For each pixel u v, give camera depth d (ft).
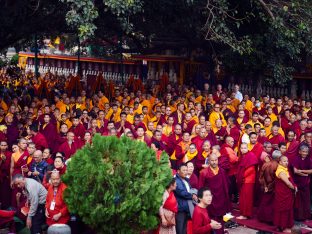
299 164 46.26
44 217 36.50
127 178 28.96
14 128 58.85
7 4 70.95
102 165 28.86
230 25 83.87
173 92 87.20
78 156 29.60
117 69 142.20
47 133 57.57
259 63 83.82
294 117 65.62
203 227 33.40
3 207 46.24
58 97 76.13
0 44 83.30
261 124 61.62
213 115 63.62
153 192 29.48
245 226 45.60
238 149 55.36
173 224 34.37
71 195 29.60
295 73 98.73
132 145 30.19
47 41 158.92
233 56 84.53
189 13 78.02
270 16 78.28
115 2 60.90
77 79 95.55
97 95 76.33
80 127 57.06
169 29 85.30
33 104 71.51
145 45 104.94
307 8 79.00
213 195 40.65
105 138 29.76
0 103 72.69
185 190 36.76
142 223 29.40
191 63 107.96
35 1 74.74
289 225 43.60
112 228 29.43
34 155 43.14
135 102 69.26
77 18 60.54
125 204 28.60
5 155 45.96
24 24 77.05
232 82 98.89
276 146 51.60
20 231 38.88
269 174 44.47
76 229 34.19
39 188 36.14
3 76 132.67
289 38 82.02
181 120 65.10
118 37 108.17
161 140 52.60
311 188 51.16
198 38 89.20
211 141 53.98
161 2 74.84
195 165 49.19
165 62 119.14
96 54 138.51
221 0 74.18
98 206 28.60
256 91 89.04
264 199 45.37
